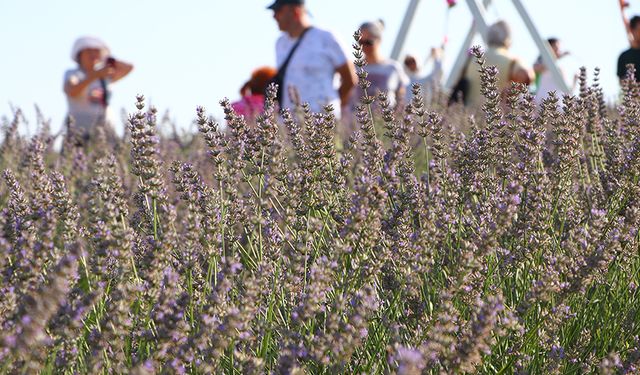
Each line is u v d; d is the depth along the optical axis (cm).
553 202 779
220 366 550
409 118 734
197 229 627
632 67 983
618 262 722
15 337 421
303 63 1831
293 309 596
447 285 658
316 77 1836
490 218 706
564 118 811
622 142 926
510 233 708
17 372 456
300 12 1856
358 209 604
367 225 609
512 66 2017
